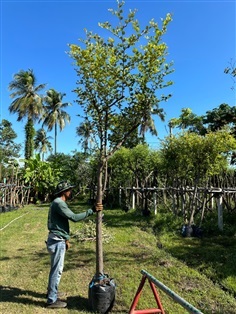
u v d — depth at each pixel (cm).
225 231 983
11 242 933
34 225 1249
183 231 961
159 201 1477
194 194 1000
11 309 457
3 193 1789
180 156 1021
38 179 2425
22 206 2084
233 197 1273
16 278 598
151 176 1565
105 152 497
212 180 1252
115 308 465
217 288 545
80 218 470
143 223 1194
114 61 455
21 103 3238
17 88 3369
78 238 938
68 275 617
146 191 1398
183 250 791
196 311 283
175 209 1197
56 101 4388
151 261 694
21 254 788
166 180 1362
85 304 480
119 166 1752
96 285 447
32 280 586
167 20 461
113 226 1152
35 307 465
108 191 1928
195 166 1027
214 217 1123
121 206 1789
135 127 496
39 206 2138
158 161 1470
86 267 668
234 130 1044
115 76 462
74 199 2447
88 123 500
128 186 1691
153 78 473
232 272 611
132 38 459
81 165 2483
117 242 895
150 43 456
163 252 768
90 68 460
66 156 2792
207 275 614
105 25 462
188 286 551
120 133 505
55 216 477
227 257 705
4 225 1252
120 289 536
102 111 488
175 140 1045
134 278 588
